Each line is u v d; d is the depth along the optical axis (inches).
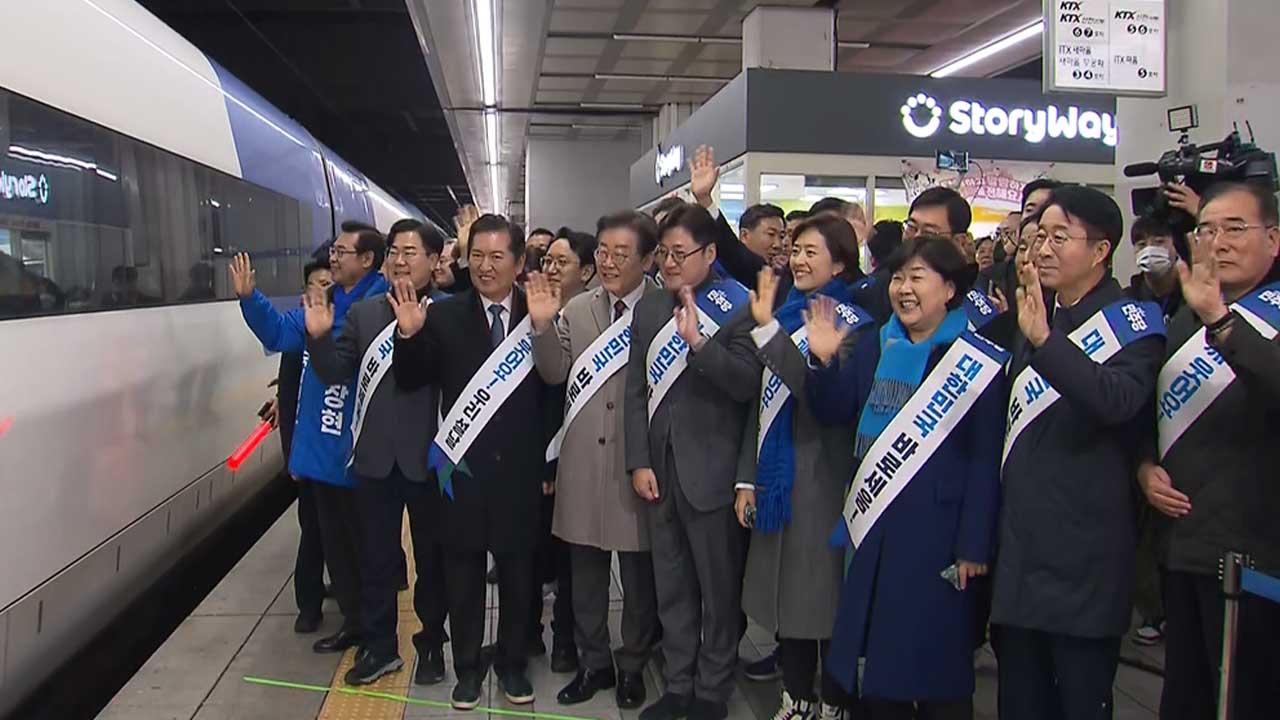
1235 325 92.7
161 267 196.1
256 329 165.2
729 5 502.0
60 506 147.3
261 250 277.1
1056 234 104.8
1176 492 104.1
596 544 142.8
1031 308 99.2
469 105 776.3
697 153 155.9
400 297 140.1
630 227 142.3
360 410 150.1
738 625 139.2
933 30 558.9
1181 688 108.0
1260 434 100.7
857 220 175.9
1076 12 205.6
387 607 155.6
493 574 214.2
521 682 148.0
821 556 125.6
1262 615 101.7
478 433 140.8
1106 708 106.3
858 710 126.9
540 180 1023.6
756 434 132.0
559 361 140.6
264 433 201.3
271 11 554.3
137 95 189.6
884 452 112.6
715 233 137.5
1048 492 103.5
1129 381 98.3
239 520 295.7
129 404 174.1
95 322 162.4
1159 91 207.6
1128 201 221.5
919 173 393.1
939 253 113.0
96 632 170.2
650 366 136.5
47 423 143.8
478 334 142.8
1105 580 102.4
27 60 146.4
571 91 749.3
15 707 144.6
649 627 147.6
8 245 136.9
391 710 146.3
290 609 190.1
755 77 384.2
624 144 1030.4
